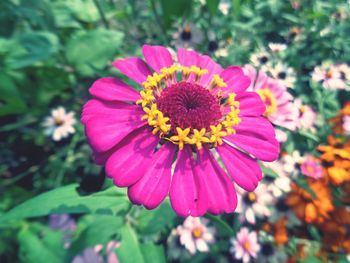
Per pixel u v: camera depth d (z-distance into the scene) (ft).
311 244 0.47
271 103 0.46
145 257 0.33
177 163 0.27
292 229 0.48
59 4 0.58
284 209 0.47
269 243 0.47
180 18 0.63
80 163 0.52
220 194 0.26
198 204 0.25
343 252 0.46
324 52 0.65
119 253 0.33
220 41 0.62
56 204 0.30
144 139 0.28
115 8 0.68
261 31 0.67
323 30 0.66
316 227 0.47
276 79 0.53
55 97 0.57
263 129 0.31
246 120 0.31
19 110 0.53
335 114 0.55
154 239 0.41
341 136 0.52
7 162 0.53
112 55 0.52
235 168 0.28
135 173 0.26
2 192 0.50
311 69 0.61
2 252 0.42
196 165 0.27
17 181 0.52
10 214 0.29
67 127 0.54
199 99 0.30
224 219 0.48
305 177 0.48
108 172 0.26
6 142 0.54
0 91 0.50
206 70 0.33
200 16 0.66
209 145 0.29
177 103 0.29
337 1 0.76
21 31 0.55
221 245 0.46
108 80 0.30
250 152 0.29
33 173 0.53
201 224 0.46
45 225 0.41
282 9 0.69
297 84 0.58
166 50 0.34
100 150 0.26
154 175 0.26
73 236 0.40
